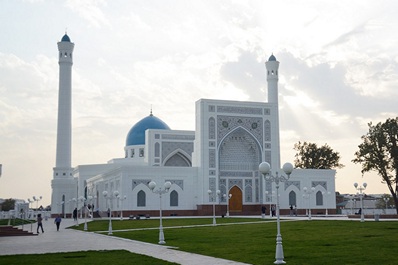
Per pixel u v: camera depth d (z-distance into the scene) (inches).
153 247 776.3
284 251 650.8
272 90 2337.6
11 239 1087.0
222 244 776.9
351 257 569.3
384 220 1363.2
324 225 1149.1
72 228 1547.7
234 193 2263.8
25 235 1255.5
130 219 1879.9
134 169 2107.5
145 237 984.9
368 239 772.0
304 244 732.7
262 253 637.9
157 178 2135.8
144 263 561.9
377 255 581.3
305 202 2347.4
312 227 1095.6
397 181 1961.1
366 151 1978.3
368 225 1099.3
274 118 2317.9
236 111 2258.9
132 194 2090.3
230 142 2295.8
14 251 765.9
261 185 2278.5
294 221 1411.2
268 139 2299.5
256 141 2276.1
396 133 1957.4
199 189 2180.1
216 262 561.9
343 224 1163.3
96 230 1332.4
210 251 681.0
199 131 2207.2
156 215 2110.0
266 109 2313.0
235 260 578.9
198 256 628.1
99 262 583.2
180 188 2165.4
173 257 622.2
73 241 966.4
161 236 836.0
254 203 2281.0
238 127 2247.8
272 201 2261.3
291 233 947.3
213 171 2193.7
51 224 1877.5
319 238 820.0
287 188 2317.9
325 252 624.4
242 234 968.3
